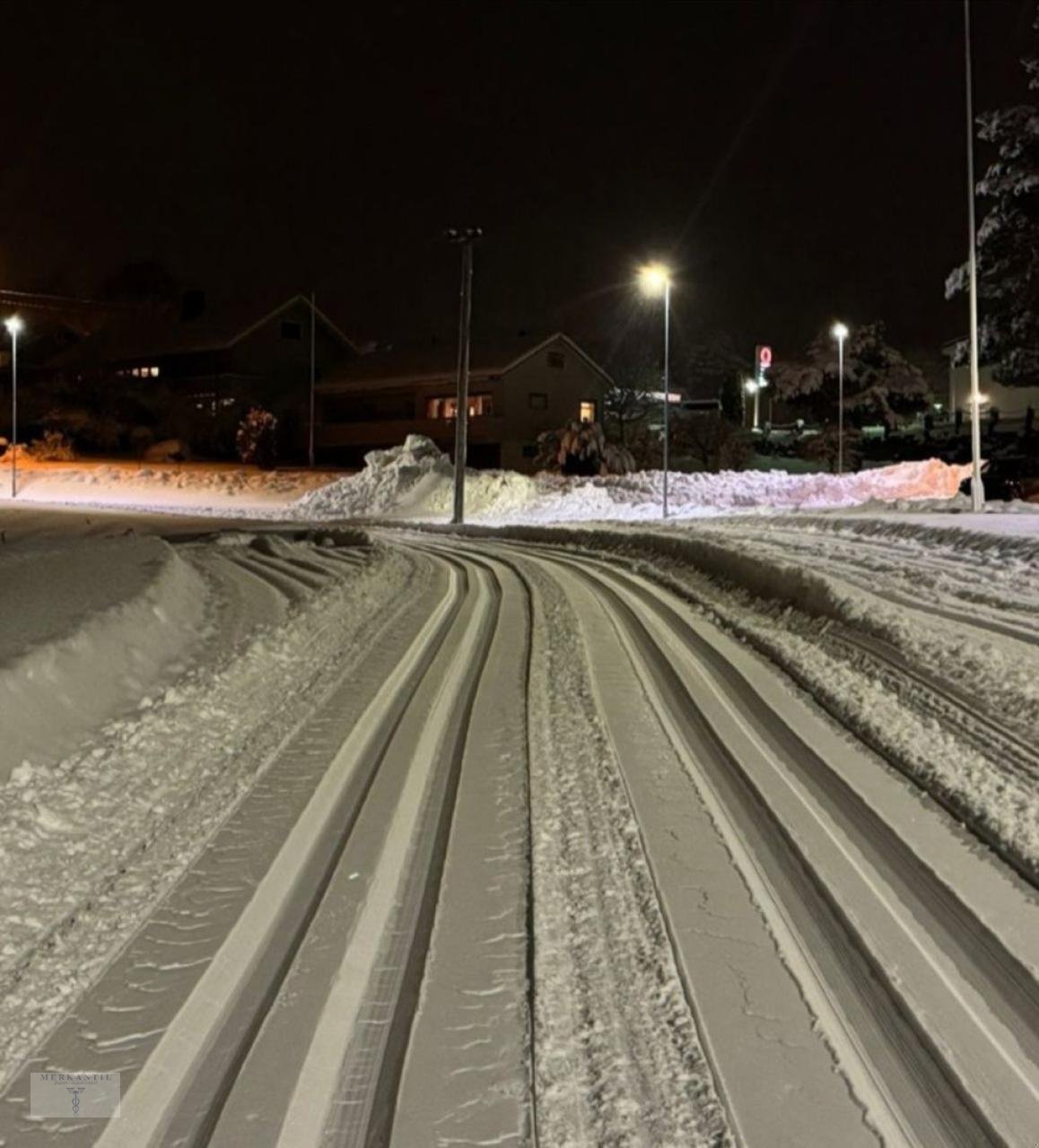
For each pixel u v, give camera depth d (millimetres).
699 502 39125
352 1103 3404
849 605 10625
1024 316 33406
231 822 5895
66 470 57844
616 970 4176
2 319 85438
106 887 5031
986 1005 3885
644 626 12344
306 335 69938
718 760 6867
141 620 10023
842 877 4973
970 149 22094
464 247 35875
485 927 4578
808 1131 3225
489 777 6633
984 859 5129
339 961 4309
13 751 6555
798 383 66125
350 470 56938
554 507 39844
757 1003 3932
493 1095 3428
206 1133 3279
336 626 12281
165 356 69562
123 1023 3881
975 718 7172
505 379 58562
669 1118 3293
